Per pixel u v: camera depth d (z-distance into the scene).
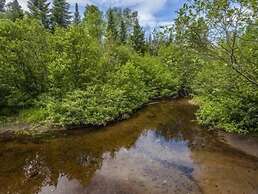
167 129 19.00
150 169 12.03
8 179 11.12
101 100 21.16
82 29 23.59
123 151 14.48
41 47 23.78
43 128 18.55
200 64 12.48
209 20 9.13
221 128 17.61
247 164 12.38
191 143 15.62
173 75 37.69
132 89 26.64
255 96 15.41
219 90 15.38
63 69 21.31
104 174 11.55
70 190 10.20
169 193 9.90
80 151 14.55
